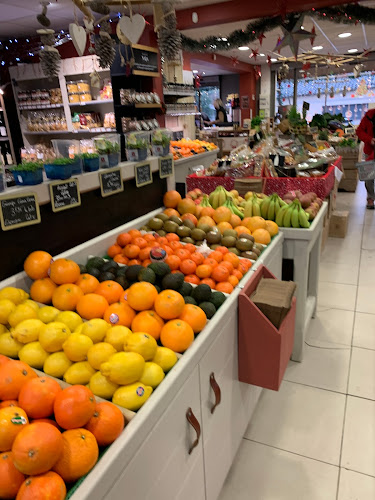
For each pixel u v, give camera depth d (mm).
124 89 5754
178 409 1191
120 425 946
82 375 1109
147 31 6262
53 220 1675
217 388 1453
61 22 5918
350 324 3137
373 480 1830
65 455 827
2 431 847
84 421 897
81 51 2027
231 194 2762
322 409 2281
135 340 1136
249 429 2166
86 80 6152
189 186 3301
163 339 1293
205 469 1498
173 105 7074
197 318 1378
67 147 2006
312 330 3074
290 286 1836
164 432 1112
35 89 6660
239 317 1696
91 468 860
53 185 1600
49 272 1478
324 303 3488
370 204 6469
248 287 1745
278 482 1847
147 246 1885
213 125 12414
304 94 15141
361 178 5645
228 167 3240
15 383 1000
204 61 10000
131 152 2201
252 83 13664
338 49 11133
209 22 6105
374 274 4035
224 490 1816
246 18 5922
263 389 2471
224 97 14797
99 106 6332
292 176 3213
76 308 1407
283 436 2109
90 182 1819
